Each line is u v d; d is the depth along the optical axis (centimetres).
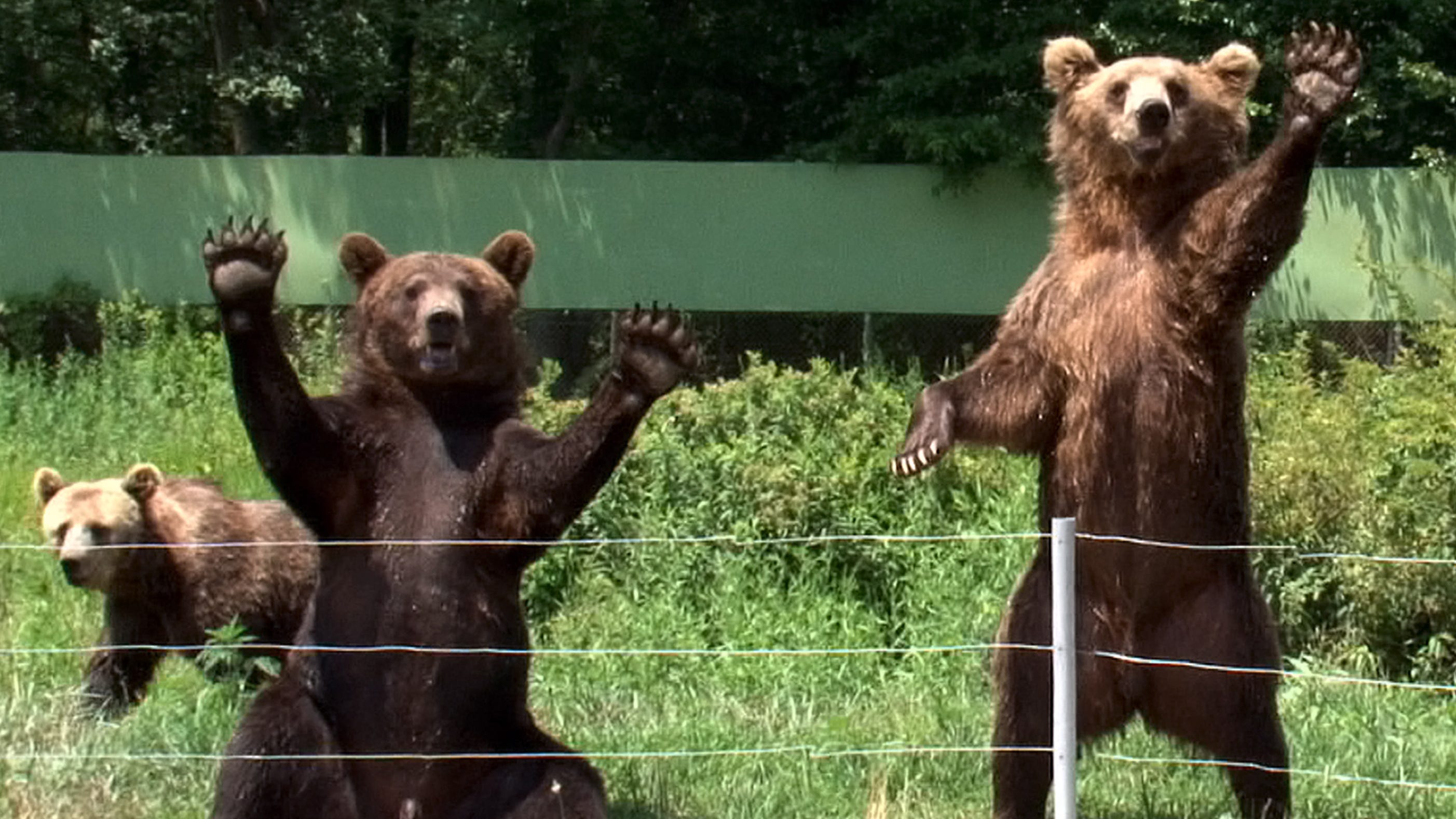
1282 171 895
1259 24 2823
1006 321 990
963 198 2770
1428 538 1437
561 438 847
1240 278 919
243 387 830
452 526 851
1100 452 951
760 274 2800
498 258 937
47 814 958
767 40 3303
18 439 1964
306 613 891
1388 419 1545
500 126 3947
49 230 2800
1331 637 1455
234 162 2802
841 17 3259
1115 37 2780
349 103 3469
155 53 3672
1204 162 977
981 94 2912
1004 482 1620
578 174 2802
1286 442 1534
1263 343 2409
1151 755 1135
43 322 2645
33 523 1652
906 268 2788
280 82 3234
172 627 1282
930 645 1418
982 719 1213
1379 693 1320
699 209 2800
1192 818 1023
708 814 1009
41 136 3609
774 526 1530
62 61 3481
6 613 1443
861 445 1650
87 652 1205
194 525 1293
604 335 2823
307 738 847
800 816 1005
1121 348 946
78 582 1256
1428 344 1736
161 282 2805
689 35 3306
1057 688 783
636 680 1352
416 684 841
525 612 1491
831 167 2788
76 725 1153
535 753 849
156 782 1018
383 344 885
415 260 901
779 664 1359
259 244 820
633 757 1050
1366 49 2975
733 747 1144
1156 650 955
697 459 1588
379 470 866
